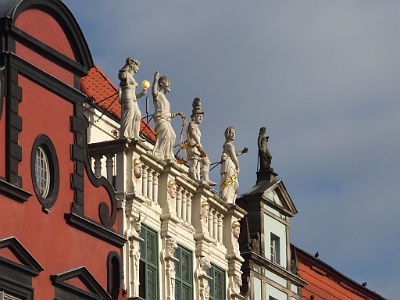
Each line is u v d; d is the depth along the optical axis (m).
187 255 60.56
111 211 55.22
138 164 56.97
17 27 51.06
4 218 49.09
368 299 81.88
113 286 54.47
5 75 50.38
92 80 63.38
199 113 62.53
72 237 52.47
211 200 62.41
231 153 65.00
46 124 52.00
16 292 49.12
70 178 52.94
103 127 60.62
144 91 58.06
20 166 50.22
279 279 70.00
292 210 72.38
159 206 58.81
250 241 68.19
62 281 51.25
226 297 63.41
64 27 53.50
